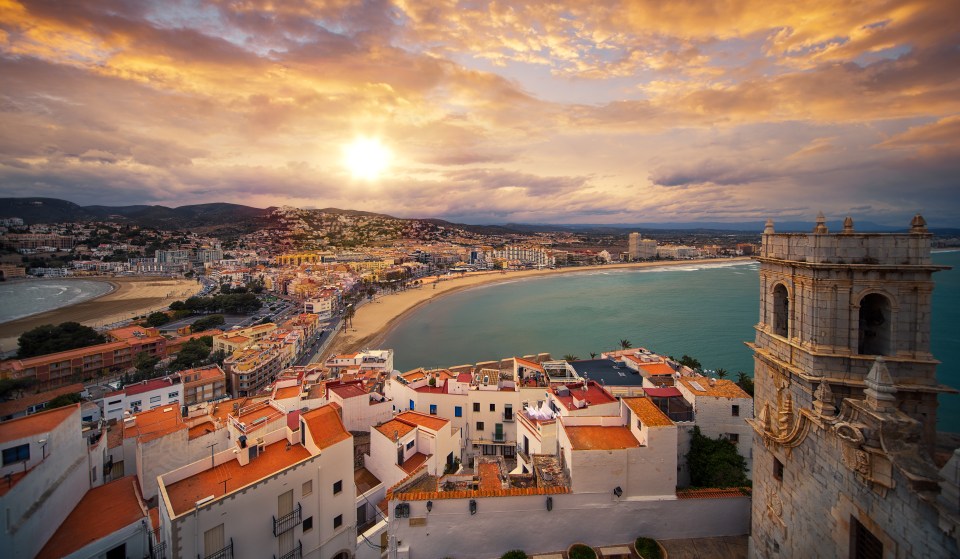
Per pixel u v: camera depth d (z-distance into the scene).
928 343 22.31
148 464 44.53
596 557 31.59
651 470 33.22
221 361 142.50
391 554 32.12
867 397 20.92
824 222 23.88
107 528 35.62
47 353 154.38
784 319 28.31
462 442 67.25
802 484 24.92
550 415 50.34
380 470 52.19
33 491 32.56
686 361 106.50
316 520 39.16
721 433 45.00
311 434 40.53
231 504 33.31
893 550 18.92
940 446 24.98
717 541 32.75
